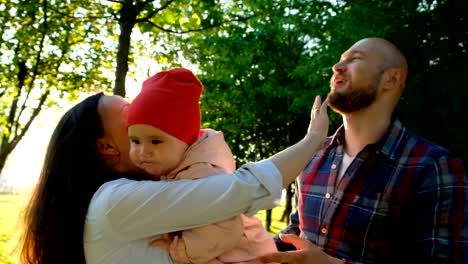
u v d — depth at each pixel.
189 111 1.73
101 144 1.96
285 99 13.48
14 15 7.08
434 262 2.07
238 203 1.64
